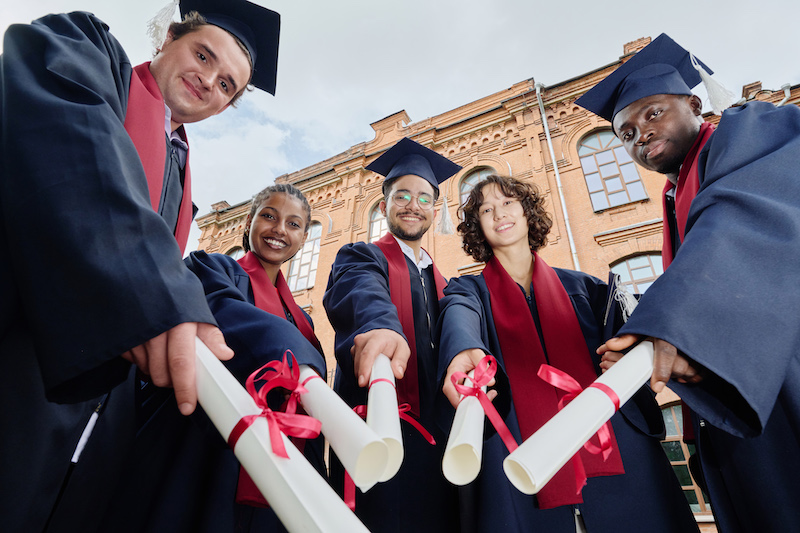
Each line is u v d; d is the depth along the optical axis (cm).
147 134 149
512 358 189
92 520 119
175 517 134
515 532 143
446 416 176
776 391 94
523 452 87
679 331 95
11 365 97
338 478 190
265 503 142
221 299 162
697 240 110
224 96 197
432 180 300
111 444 121
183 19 195
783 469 113
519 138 1078
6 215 87
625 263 826
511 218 233
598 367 188
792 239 104
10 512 92
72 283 80
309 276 1214
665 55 222
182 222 188
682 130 198
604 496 157
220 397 87
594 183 940
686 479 650
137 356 85
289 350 115
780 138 133
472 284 229
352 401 198
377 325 141
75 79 107
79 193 85
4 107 98
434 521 168
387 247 253
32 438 97
